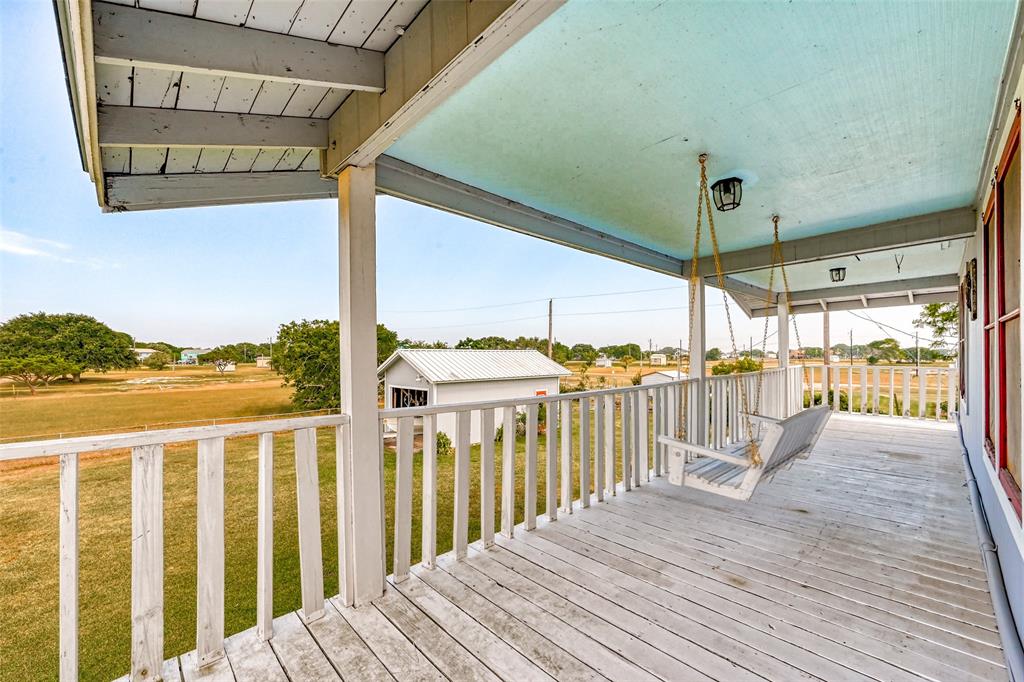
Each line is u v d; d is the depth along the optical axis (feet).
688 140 8.34
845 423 22.85
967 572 7.70
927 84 6.53
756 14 5.16
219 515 5.77
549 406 10.24
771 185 10.52
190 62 4.44
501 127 7.89
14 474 25.16
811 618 6.42
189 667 5.55
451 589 7.26
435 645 5.91
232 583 12.88
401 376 40.16
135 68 4.82
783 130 7.95
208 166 7.64
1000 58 5.88
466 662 5.59
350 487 6.87
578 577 7.61
